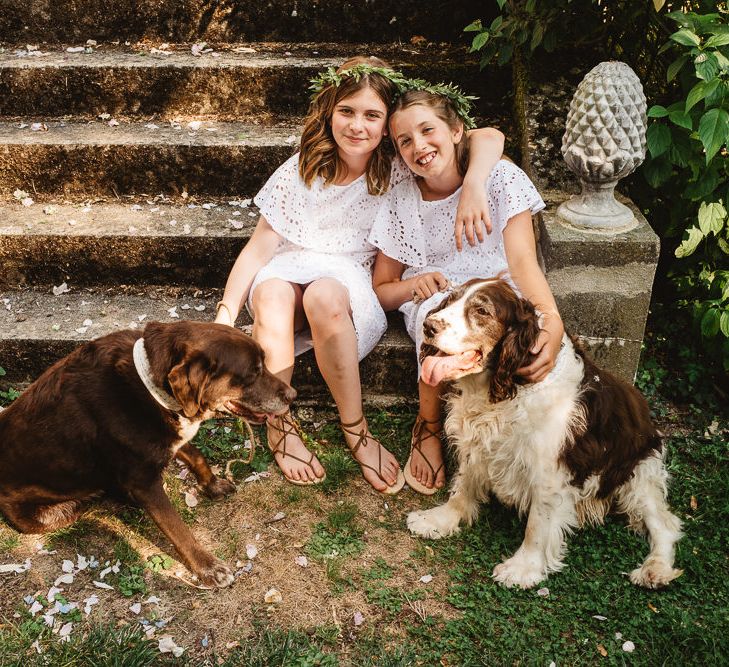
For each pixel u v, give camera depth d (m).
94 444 2.83
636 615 2.76
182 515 3.20
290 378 3.45
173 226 4.10
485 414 2.88
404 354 3.63
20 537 3.08
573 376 2.87
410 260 3.51
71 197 4.43
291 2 4.79
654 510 3.05
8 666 2.54
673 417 3.72
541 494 2.89
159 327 2.78
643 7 3.71
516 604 2.82
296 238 3.54
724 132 3.04
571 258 3.33
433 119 3.11
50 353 3.74
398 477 3.40
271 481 3.38
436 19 4.78
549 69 4.12
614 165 3.24
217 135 4.40
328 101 3.25
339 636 2.70
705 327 3.62
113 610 2.78
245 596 2.86
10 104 4.66
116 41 4.93
